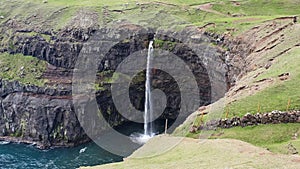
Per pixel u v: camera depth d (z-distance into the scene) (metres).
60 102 142.38
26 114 145.75
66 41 151.00
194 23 140.50
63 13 165.62
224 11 157.75
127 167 58.44
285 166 47.41
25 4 181.25
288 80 74.88
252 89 76.44
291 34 98.12
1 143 141.62
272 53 93.19
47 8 173.25
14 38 165.88
